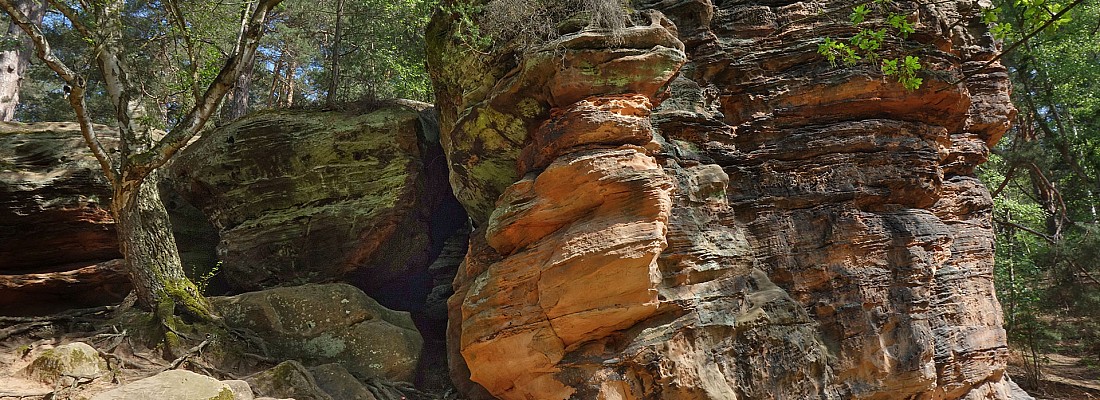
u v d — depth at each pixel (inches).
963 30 438.9
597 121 333.1
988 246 436.5
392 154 528.1
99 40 444.5
